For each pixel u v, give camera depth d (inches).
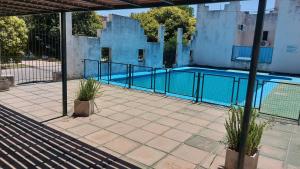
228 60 777.6
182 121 217.6
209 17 791.7
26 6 192.2
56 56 610.5
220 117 231.9
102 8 178.9
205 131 195.8
